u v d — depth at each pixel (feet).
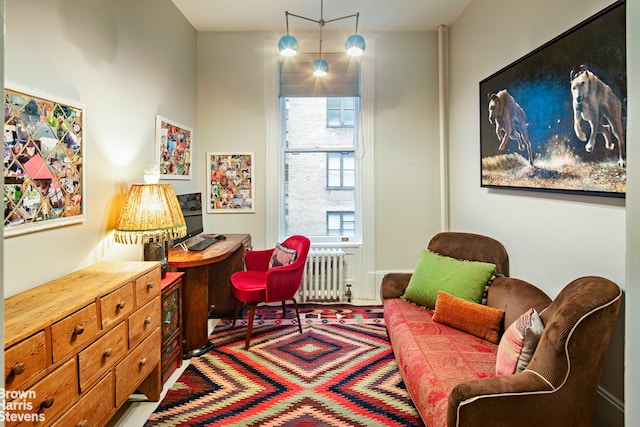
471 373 5.52
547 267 6.95
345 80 12.36
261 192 12.41
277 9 10.68
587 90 5.69
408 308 8.18
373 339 9.30
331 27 11.91
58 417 4.14
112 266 6.38
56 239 5.66
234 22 11.53
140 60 8.39
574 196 6.19
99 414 4.87
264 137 12.34
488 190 9.32
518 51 7.86
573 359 4.40
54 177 5.56
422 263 8.79
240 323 10.40
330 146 12.76
